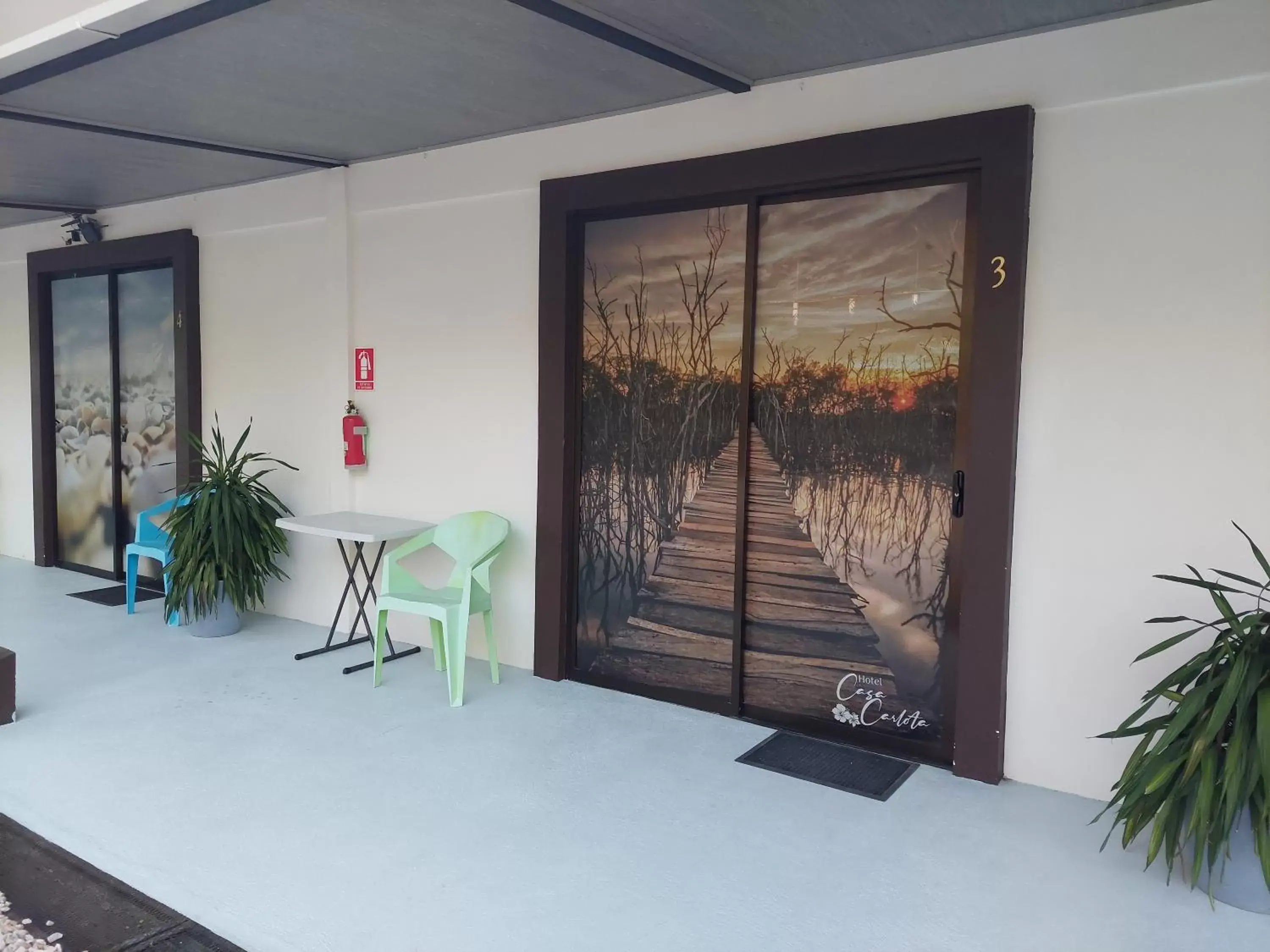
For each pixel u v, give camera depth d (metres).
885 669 3.54
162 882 2.57
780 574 3.76
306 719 3.83
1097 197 2.99
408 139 4.45
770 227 3.68
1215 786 2.38
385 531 4.35
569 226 4.14
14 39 3.51
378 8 2.81
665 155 3.87
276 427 5.43
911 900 2.53
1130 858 2.75
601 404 4.20
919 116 3.28
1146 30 2.88
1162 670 2.97
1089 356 3.04
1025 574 3.19
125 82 3.55
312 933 2.35
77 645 4.87
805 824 2.95
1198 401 2.88
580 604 4.34
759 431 3.76
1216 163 2.81
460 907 2.47
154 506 6.03
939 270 3.33
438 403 4.71
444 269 4.63
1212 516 2.88
